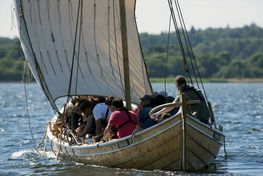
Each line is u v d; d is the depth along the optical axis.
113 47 60.19
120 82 59.78
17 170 52.53
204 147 48.19
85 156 52.22
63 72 60.75
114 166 50.31
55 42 61.09
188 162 47.88
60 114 57.47
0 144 69.94
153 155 47.91
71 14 61.03
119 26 60.09
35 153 61.62
